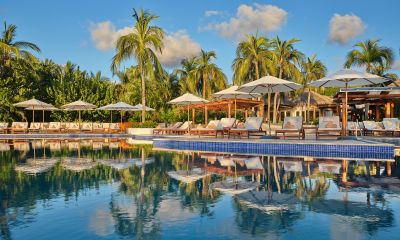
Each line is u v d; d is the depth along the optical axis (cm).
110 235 330
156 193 500
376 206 422
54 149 1239
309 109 3812
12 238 324
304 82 3681
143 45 2350
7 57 2427
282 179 604
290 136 1541
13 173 676
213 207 423
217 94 1867
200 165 798
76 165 797
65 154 1057
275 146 1152
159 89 3209
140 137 1936
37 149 1239
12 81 2456
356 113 3212
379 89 1550
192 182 583
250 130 1524
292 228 345
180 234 332
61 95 2586
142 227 352
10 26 2492
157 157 976
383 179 601
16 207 427
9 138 1962
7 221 373
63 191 514
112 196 483
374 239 315
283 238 319
